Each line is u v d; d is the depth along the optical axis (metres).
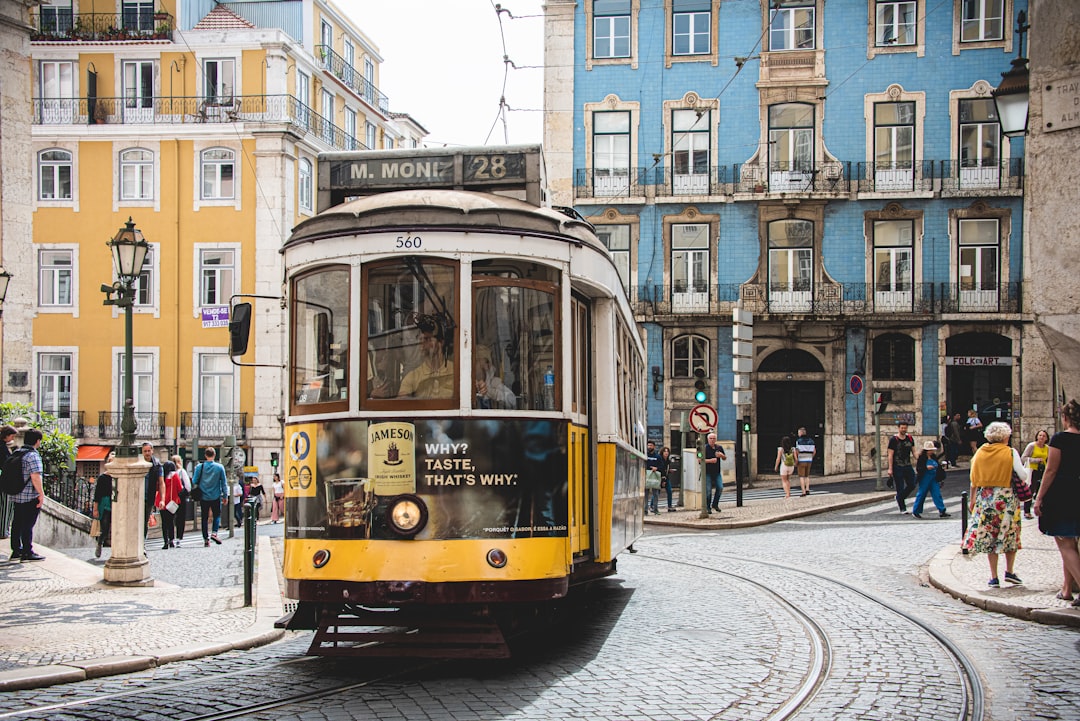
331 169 8.95
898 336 36.28
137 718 6.33
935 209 36.03
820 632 9.52
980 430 34.38
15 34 19.62
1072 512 9.95
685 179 37.09
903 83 36.34
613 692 7.07
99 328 41.38
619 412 9.59
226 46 41.56
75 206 41.53
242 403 40.66
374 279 7.71
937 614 10.52
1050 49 10.53
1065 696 7.09
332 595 7.38
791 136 36.88
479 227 7.71
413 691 7.07
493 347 7.66
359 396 7.57
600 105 37.47
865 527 20.31
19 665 7.84
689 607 11.16
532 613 8.02
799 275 36.72
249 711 6.46
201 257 41.09
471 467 7.44
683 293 37.00
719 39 37.09
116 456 13.12
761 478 36.47
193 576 14.59
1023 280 35.56
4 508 17.33
